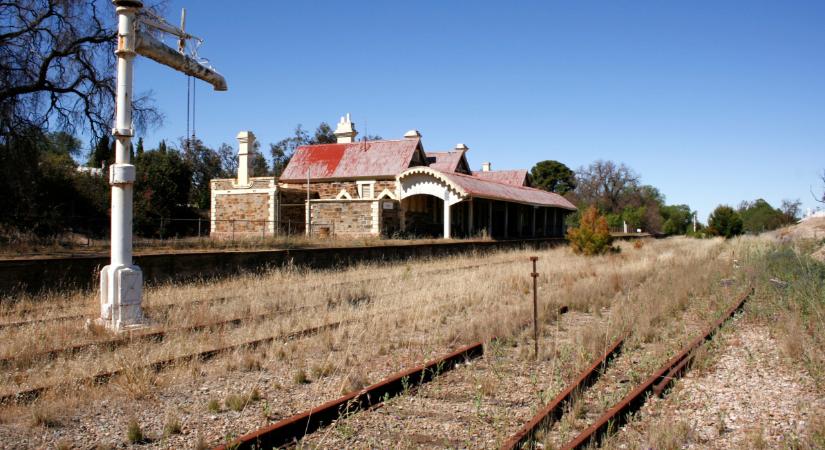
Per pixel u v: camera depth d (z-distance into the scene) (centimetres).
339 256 2314
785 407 663
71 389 711
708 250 3209
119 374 763
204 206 5731
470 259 2794
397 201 3466
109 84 2794
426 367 791
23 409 655
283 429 575
